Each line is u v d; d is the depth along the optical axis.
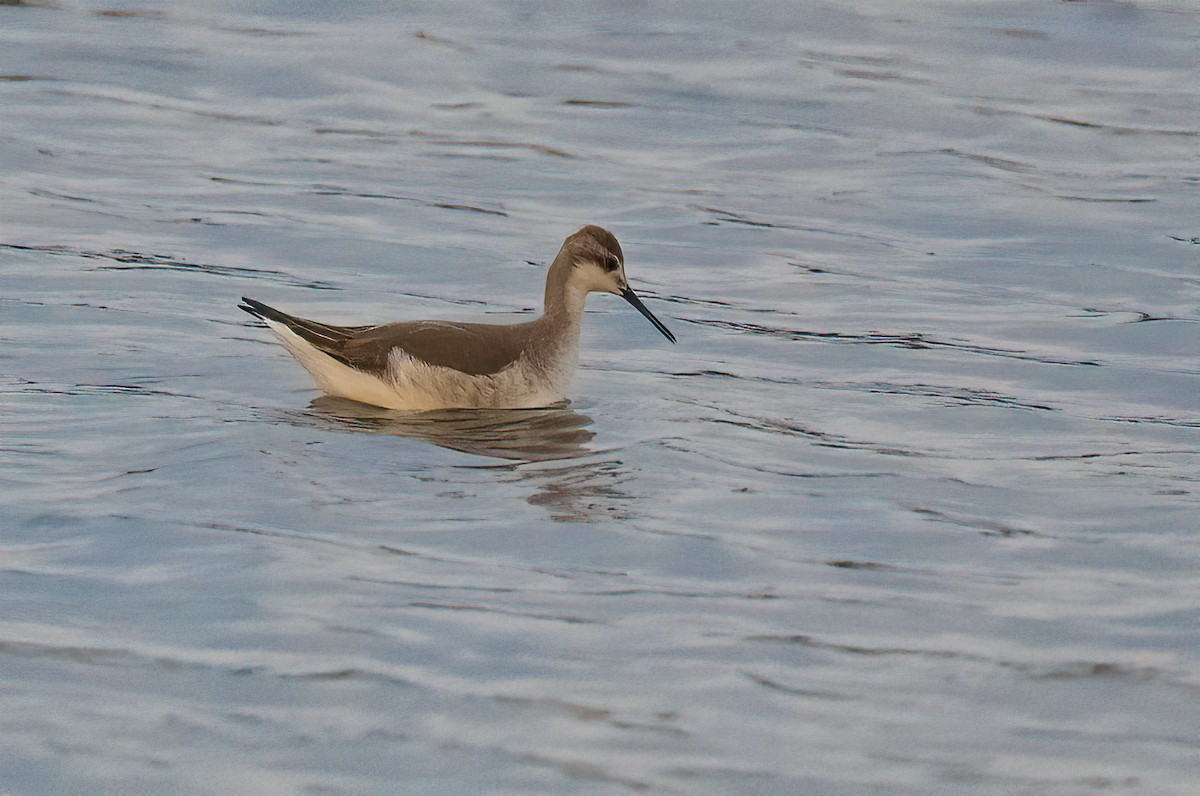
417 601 9.98
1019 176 23.92
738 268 19.86
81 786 7.84
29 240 19.52
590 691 8.88
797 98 27.36
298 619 9.65
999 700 8.92
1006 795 7.95
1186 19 31.72
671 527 11.47
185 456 12.65
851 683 9.08
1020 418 14.48
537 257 19.97
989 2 33.03
